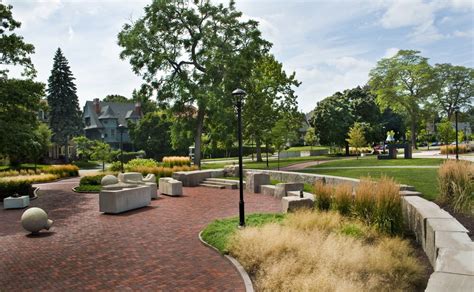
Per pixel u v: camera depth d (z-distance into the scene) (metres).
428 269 7.85
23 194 20.27
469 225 9.33
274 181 22.08
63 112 59.12
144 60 33.75
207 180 25.08
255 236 9.10
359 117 55.97
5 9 22.48
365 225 10.34
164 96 34.88
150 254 9.52
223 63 33.22
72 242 10.95
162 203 17.55
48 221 12.37
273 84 39.69
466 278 4.65
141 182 19.12
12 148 22.09
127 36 33.81
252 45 34.53
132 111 76.62
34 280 7.91
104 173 29.12
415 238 9.88
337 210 11.56
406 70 56.94
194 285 7.41
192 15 33.88
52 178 32.31
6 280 7.95
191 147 59.09
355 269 7.41
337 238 8.93
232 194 19.97
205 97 32.22
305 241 8.65
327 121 50.47
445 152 36.56
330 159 40.62
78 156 63.78
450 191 11.67
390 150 32.25
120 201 15.28
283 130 32.34
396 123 71.31
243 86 35.25
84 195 21.28
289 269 7.29
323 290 6.37
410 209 10.43
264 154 63.75
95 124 74.81
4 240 11.40
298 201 12.95
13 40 22.38
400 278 7.30
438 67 62.78
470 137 71.31
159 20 33.94
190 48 35.66
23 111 23.03
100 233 11.93
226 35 35.16
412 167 22.48
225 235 10.39
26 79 23.73
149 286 7.41
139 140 60.88
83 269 8.52
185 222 13.14
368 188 11.33
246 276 7.74
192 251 9.70
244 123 38.38
